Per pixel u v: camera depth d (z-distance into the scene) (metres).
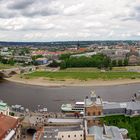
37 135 195.75
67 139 198.00
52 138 187.50
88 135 185.25
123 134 195.62
